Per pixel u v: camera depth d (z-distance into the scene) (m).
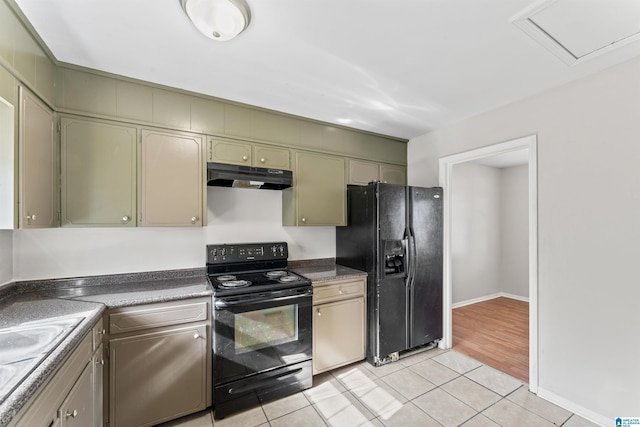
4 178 1.30
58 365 1.07
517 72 1.91
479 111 2.56
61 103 1.75
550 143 2.12
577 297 1.96
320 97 2.28
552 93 2.12
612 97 1.82
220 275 2.37
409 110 2.54
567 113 2.03
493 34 1.53
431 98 2.30
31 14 1.34
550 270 2.10
